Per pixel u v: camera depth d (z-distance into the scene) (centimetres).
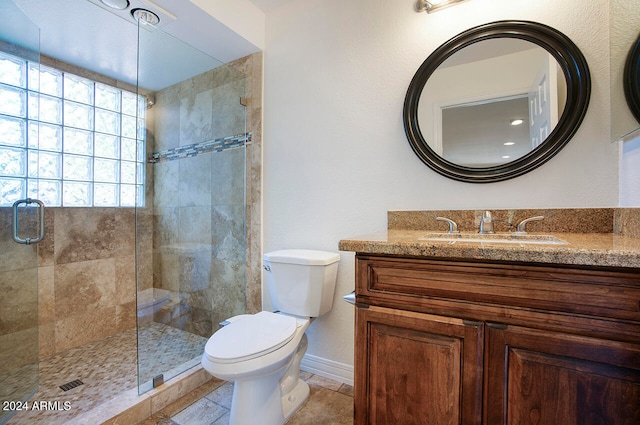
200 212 214
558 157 122
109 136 239
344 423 137
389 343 95
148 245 202
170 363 172
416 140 147
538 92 125
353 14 168
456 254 83
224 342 121
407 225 150
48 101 206
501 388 81
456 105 139
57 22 171
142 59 192
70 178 217
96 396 153
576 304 73
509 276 80
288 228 191
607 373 70
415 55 151
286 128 192
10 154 158
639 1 99
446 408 87
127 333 241
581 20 118
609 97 114
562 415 75
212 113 213
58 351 207
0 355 151
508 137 130
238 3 183
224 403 151
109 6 157
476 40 135
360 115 166
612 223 113
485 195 136
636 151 102
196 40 188
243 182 206
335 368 173
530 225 125
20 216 162
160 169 211
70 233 216
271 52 198
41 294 201
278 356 119
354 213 168
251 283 204
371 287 98
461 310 86
